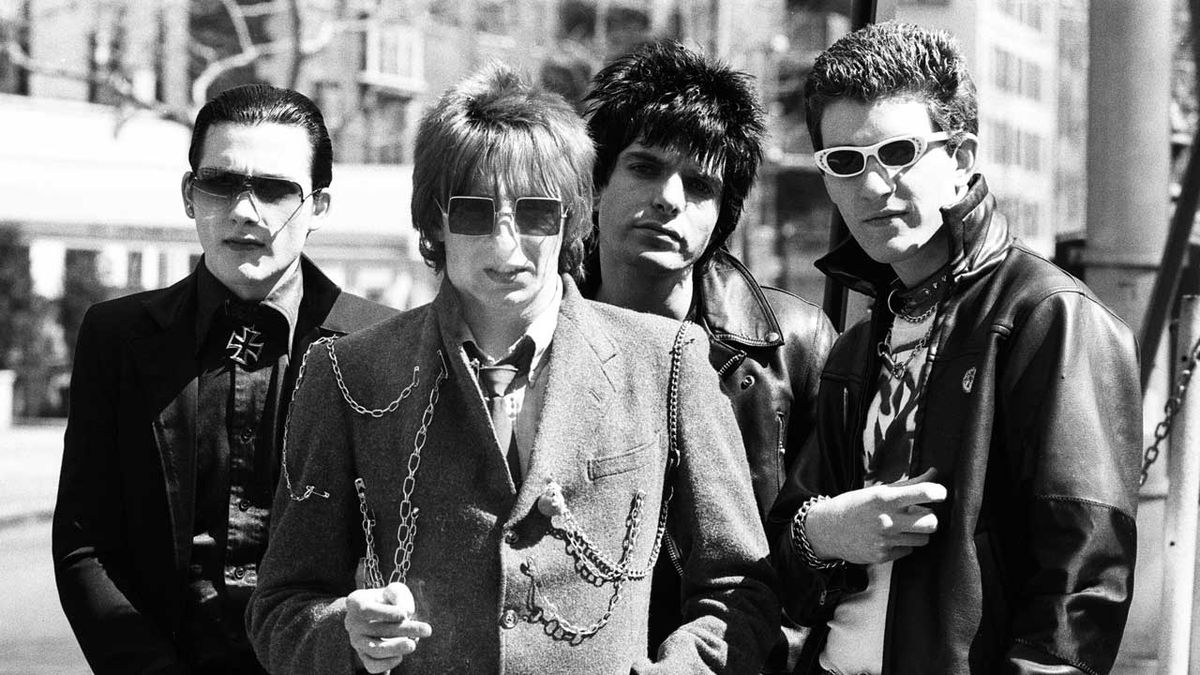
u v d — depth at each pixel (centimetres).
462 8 2930
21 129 2167
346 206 2103
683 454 251
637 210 331
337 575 251
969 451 249
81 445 315
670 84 330
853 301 401
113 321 319
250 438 313
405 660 238
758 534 255
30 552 1334
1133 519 244
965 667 243
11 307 2394
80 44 2502
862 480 278
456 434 242
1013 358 250
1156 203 463
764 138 345
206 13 2706
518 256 239
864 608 271
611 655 239
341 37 2841
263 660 247
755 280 354
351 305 331
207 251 316
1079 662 234
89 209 2161
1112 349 250
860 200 265
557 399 241
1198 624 342
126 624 301
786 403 341
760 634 247
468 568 237
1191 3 468
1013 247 264
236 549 308
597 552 239
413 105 2906
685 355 253
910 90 263
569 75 3019
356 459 248
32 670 879
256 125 315
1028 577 247
